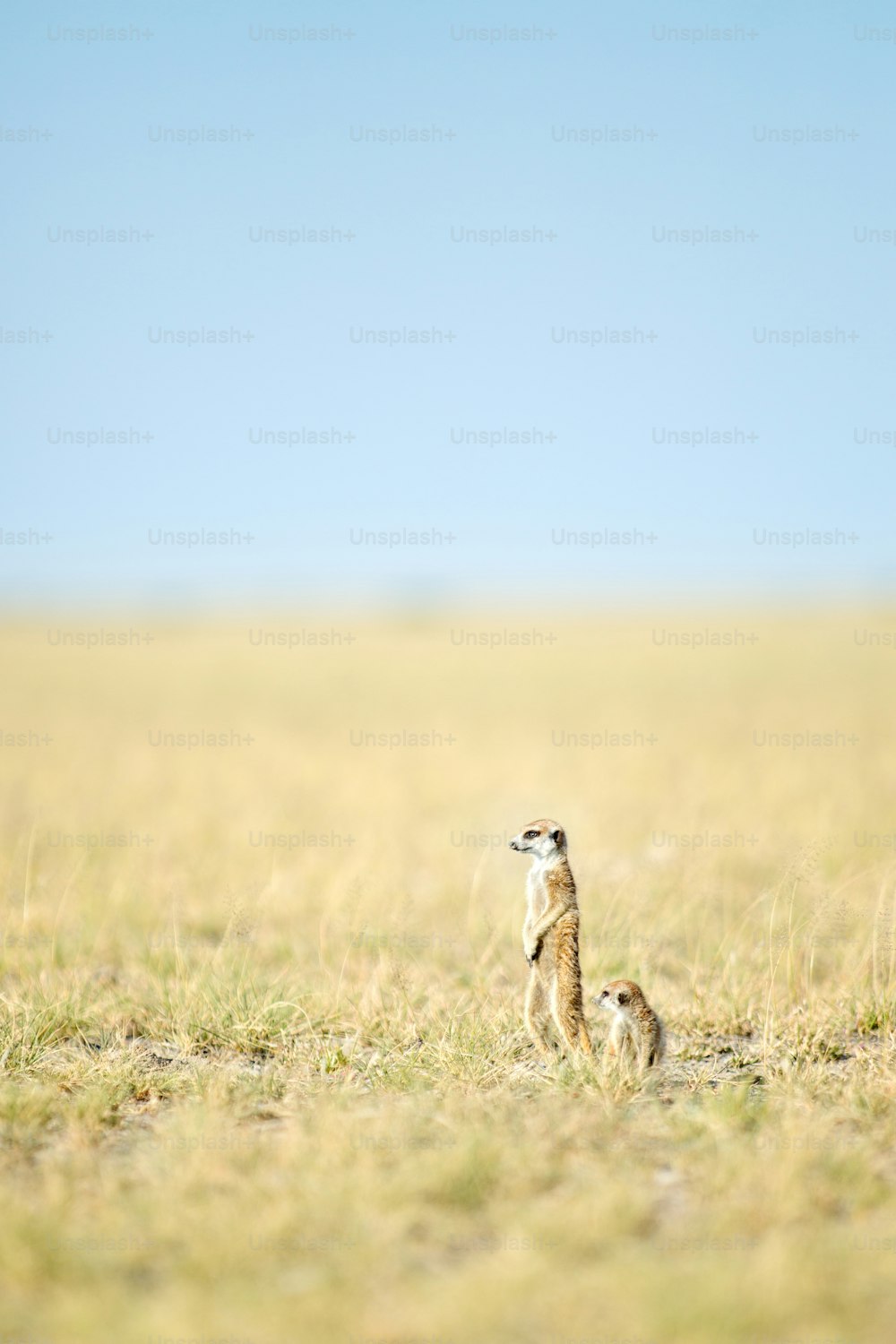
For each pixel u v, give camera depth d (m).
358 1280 11.19
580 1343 10.21
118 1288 11.12
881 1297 10.90
